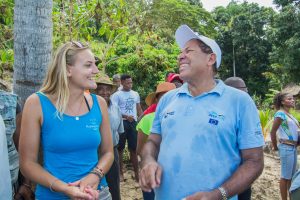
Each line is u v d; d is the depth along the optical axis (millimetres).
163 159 2105
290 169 5176
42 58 3094
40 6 3051
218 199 1894
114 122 4512
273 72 34094
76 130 2408
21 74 3076
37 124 2381
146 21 7629
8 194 2055
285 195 5250
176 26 21156
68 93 2412
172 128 2109
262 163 2039
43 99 2410
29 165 2363
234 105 2068
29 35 3035
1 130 2049
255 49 38094
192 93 2189
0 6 5004
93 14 5477
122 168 6359
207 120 2008
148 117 3732
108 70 13172
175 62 13406
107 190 2627
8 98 2475
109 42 7430
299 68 24391
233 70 40375
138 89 13148
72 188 2299
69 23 5398
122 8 5730
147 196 3539
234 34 38531
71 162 2410
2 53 4824
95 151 2533
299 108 16109
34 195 2725
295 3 25156
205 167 1972
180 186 2006
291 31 24422
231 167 2039
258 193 6180
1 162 2004
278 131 5242
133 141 6266
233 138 2037
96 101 2633
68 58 2443
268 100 22656
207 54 2131
